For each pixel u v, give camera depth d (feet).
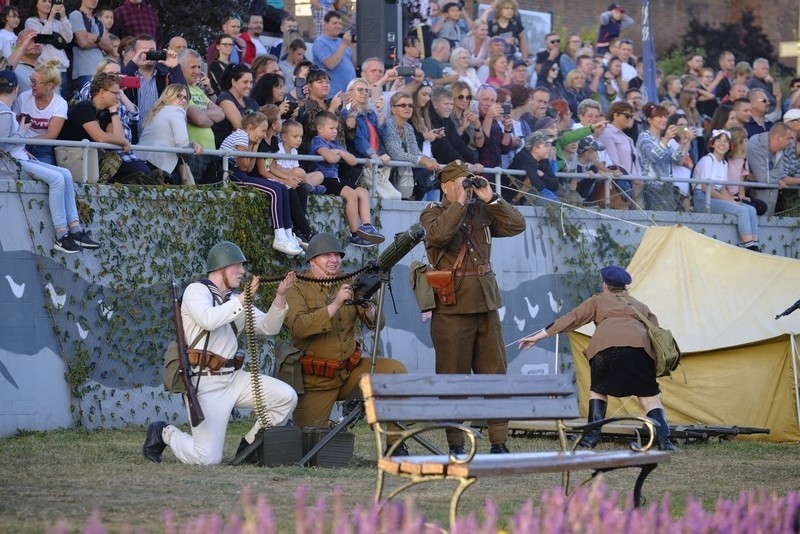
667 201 189.16
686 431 135.44
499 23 219.61
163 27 199.82
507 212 111.96
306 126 155.43
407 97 161.48
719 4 332.39
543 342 173.47
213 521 65.67
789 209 204.85
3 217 128.88
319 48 179.01
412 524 63.62
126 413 136.67
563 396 81.41
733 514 71.00
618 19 248.73
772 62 336.29
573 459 74.13
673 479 104.83
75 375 132.67
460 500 87.71
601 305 124.36
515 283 170.81
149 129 142.41
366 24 173.58
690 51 325.42
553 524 67.26
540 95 188.03
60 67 153.17
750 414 146.82
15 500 82.38
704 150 213.87
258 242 146.30
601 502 69.26
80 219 134.10
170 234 140.36
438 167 162.81
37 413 130.00
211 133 147.95
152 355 138.92
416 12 203.62
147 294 138.51
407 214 161.48
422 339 160.35
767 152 202.18
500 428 110.52
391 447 71.56
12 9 151.53
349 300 112.16
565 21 293.64
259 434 104.68
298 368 113.39
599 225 179.83
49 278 131.54
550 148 176.14
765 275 155.94
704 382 150.00
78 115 135.85
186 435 105.70
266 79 156.66
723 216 193.47
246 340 146.51
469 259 111.14
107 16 163.63
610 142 188.65
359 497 87.30
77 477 94.58
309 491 89.40
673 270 160.76
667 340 123.24
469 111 170.09
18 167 130.93
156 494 86.28
